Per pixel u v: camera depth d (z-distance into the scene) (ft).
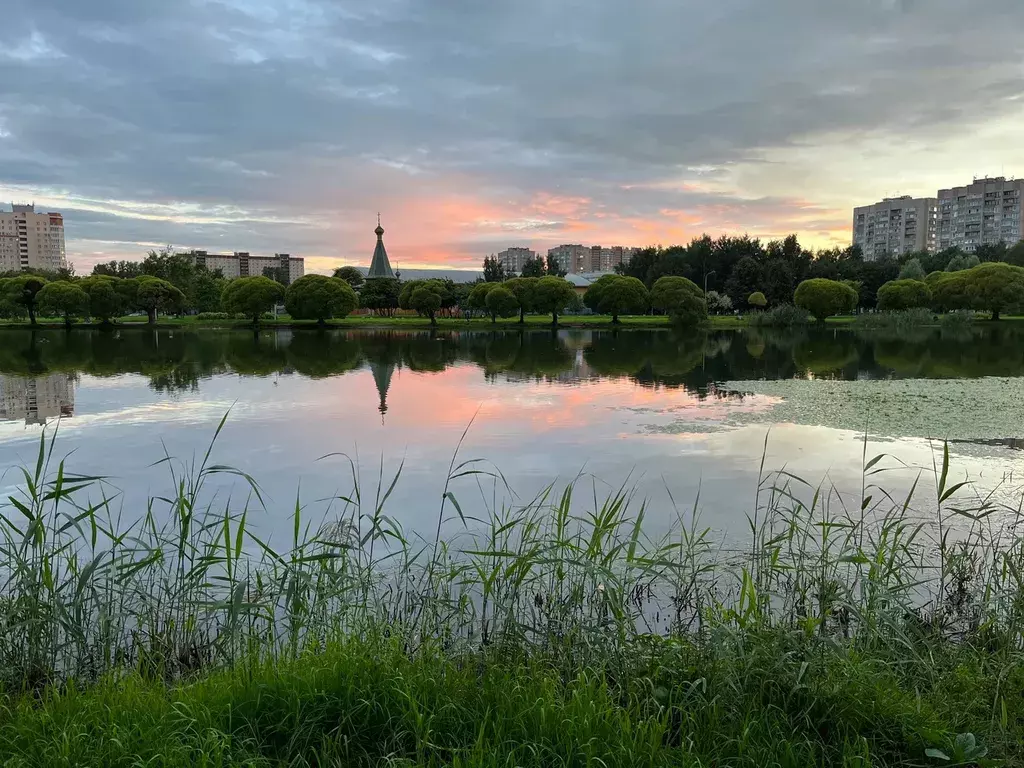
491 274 282.36
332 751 8.41
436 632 12.74
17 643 12.14
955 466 29.27
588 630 11.43
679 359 85.81
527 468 29.30
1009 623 12.26
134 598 14.23
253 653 10.68
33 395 52.80
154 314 164.96
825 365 77.25
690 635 12.38
